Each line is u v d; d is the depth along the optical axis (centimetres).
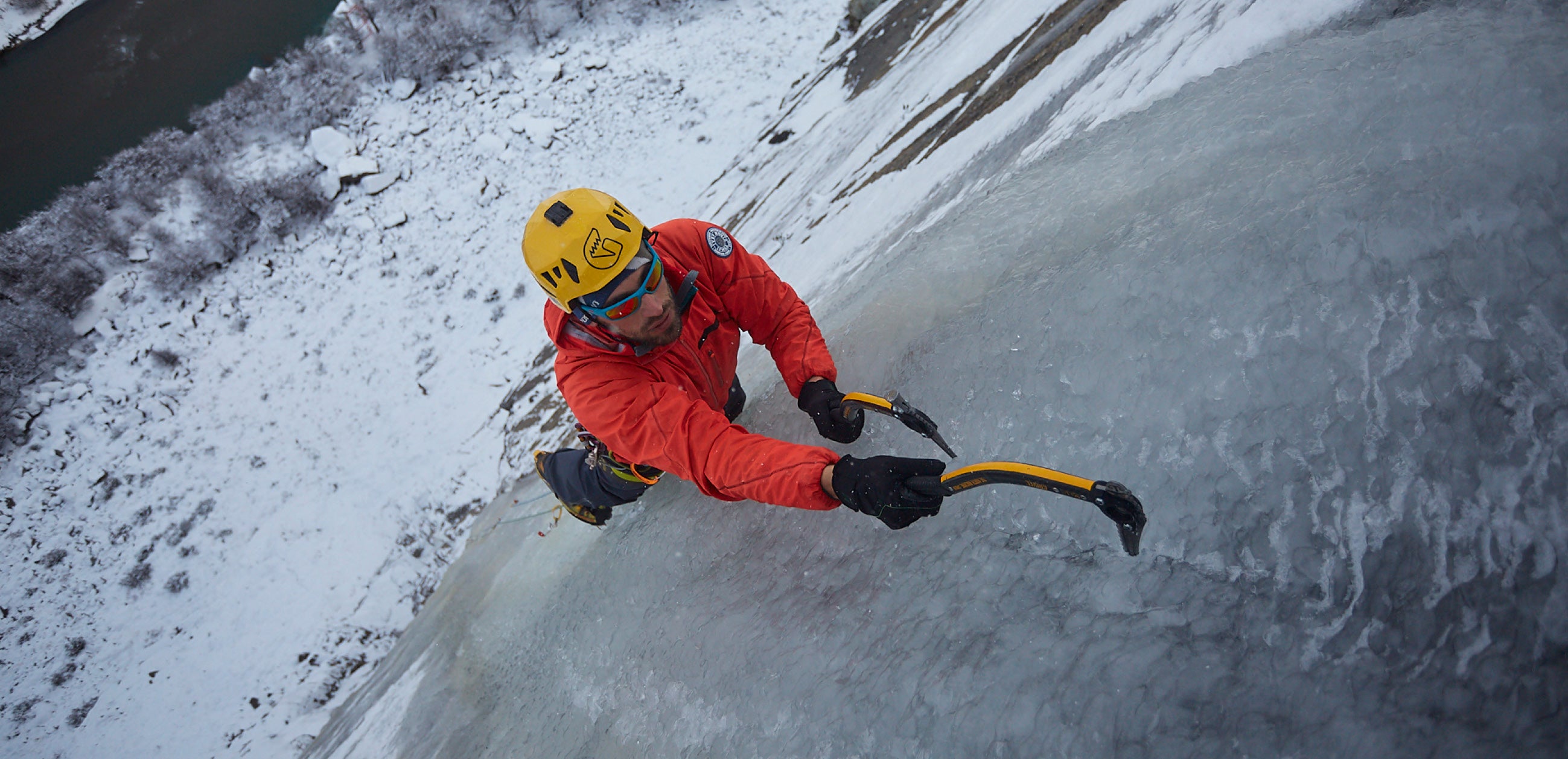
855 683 140
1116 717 109
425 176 1588
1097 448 140
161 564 1192
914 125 466
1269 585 113
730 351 209
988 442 159
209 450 1317
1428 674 96
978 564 144
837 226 464
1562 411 102
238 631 1091
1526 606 95
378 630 1009
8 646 1139
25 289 1477
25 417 1347
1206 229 146
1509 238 113
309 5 2069
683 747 167
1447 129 129
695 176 1459
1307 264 127
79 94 1980
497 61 1705
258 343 1437
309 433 1303
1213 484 123
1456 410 108
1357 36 173
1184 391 132
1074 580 130
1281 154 151
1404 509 107
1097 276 157
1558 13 140
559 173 1533
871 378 204
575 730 208
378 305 1445
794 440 216
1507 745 88
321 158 1595
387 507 1178
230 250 1527
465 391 1298
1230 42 211
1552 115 120
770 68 1561
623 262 159
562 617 256
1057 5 385
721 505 216
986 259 206
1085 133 241
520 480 692
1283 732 99
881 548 165
